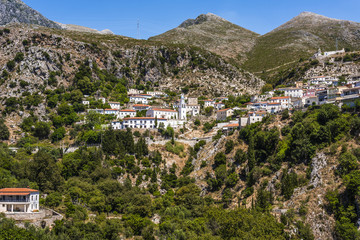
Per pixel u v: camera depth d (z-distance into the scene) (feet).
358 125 570.05
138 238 504.84
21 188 504.84
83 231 469.98
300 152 602.03
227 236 475.72
